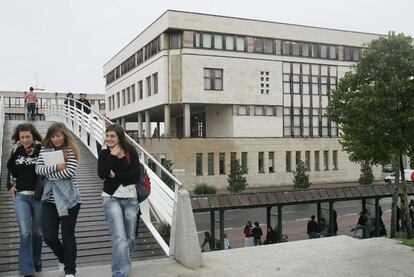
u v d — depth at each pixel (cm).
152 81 4722
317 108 5088
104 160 549
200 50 4416
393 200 1905
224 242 1659
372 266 634
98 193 1097
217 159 4450
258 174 4634
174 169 4150
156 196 887
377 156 1950
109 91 6631
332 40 5144
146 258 742
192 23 4391
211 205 1600
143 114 5616
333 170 5088
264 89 4734
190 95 4369
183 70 4362
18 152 580
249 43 4675
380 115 1909
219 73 4525
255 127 4684
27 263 566
